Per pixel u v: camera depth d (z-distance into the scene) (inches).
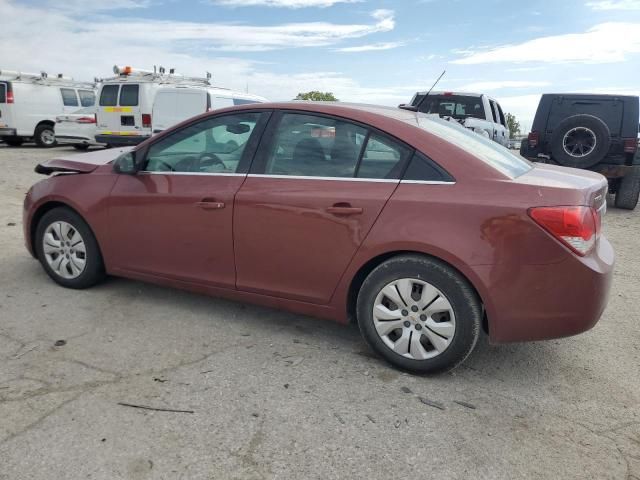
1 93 663.1
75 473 89.4
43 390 113.3
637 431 106.8
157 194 150.6
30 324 145.6
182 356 131.0
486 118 433.1
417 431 104.3
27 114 677.9
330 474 91.7
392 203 122.0
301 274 134.0
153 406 109.0
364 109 135.4
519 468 95.0
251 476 90.4
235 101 493.4
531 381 125.6
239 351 135.0
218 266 145.3
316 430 103.3
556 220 110.0
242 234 138.9
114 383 117.2
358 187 126.6
